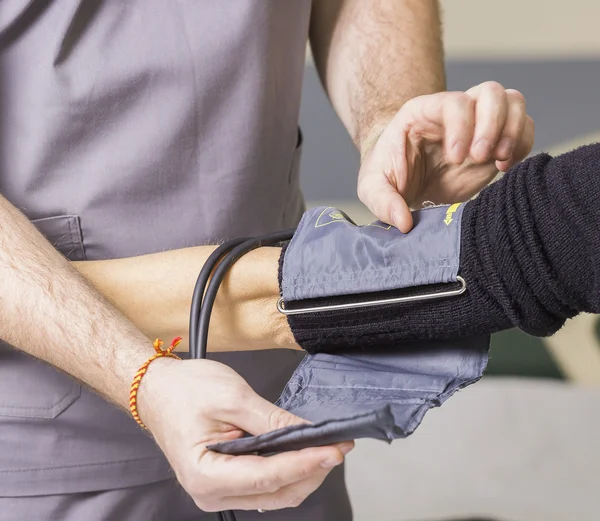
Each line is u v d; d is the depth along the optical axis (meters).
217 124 0.92
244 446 0.59
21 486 0.86
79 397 0.86
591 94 2.82
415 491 1.69
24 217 0.78
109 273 0.80
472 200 0.70
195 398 0.63
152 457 0.90
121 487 0.89
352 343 0.73
